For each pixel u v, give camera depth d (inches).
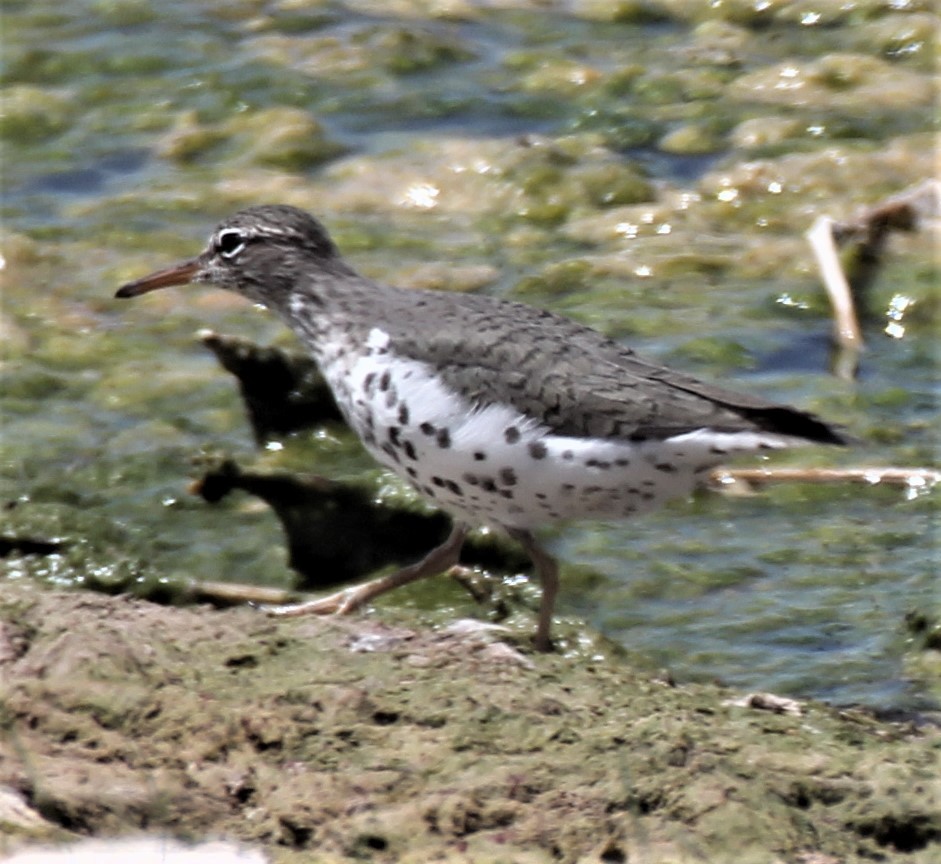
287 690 360.2
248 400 561.0
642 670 433.4
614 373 413.1
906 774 342.0
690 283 654.5
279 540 507.2
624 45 828.6
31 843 304.8
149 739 343.0
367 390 431.8
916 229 674.8
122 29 840.3
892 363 609.9
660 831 318.7
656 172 725.3
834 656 453.7
